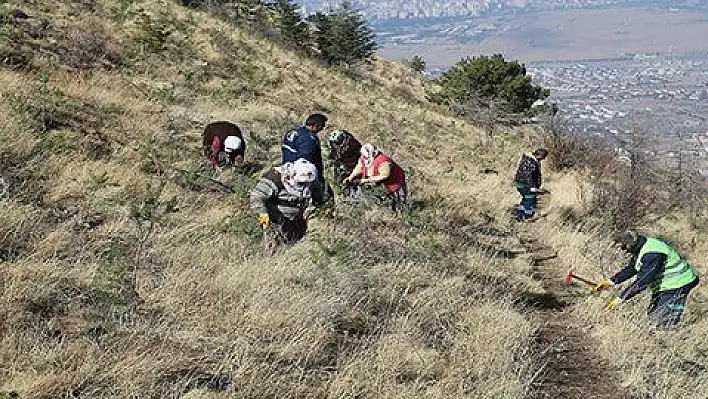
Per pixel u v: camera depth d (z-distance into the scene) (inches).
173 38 783.7
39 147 317.4
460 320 245.9
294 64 920.9
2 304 177.5
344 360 194.1
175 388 161.2
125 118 437.1
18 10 623.5
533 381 217.5
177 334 189.2
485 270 329.4
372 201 372.8
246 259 245.0
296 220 274.8
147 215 257.8
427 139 765.9
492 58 1317.7
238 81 727.7
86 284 203.9
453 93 1306.6
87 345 171.0
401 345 208.8
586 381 227.8
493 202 524.1
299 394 174.4
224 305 209.5
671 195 610.2
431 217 389.7
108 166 327.3
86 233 245.0
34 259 210.2
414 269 285.4
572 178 660.7
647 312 295.4
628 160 674.8
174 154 387.2
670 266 289.1
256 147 467.2
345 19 1552.7
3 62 485.4
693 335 280.1
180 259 237.6
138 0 874.8
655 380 231.3
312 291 228.1
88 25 666.2
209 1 1207.6
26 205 249.8
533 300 311.1
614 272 366.3
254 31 1158.3
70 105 418.0
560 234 449.1
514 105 1255.5
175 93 581.3
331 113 736.3
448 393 190.4
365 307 235.5
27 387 148.8
